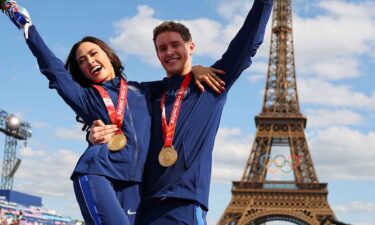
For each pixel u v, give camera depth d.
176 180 14.55
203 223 14.66
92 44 15.94
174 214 14.34
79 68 16.41
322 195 199.12
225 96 15.52
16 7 15.23
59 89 15.02
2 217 98.00
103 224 13.77
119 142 14.40
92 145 14.98
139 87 16.03
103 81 15.80
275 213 198.00
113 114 14.88
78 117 16.70
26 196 167.62
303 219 195.00
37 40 14.95
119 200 14.41
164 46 15.87
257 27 14.82
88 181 14.07
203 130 15.02
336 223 38.22
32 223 124.75
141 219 14.64
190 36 16.17
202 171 14.76
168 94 15.63
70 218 157.50
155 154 15.06
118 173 14.33
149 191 14.84
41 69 15.08
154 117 15.54
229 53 15.32
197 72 15.51
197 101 15.23
